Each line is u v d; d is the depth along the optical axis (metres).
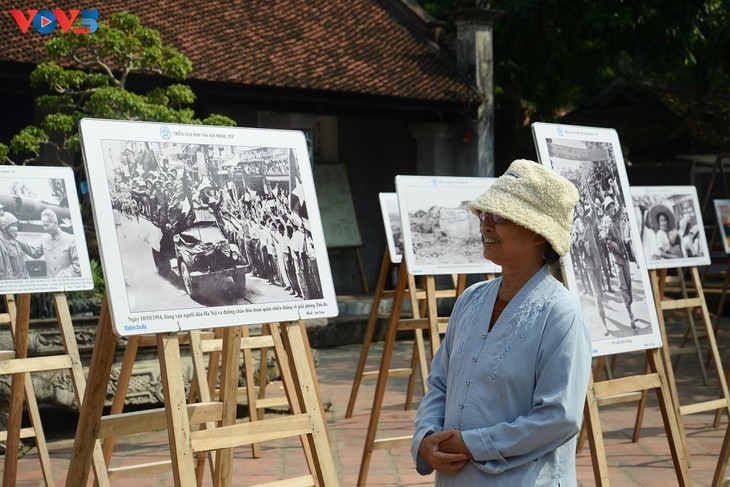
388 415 8.55
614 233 5.19
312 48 15.55
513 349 3.00
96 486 5.07
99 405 3.68
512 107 19.17
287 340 4.04
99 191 3.69
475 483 2.99
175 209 3.87
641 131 19.41
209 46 13.98
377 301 8.44
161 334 3.64
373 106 15.32
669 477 6.30
